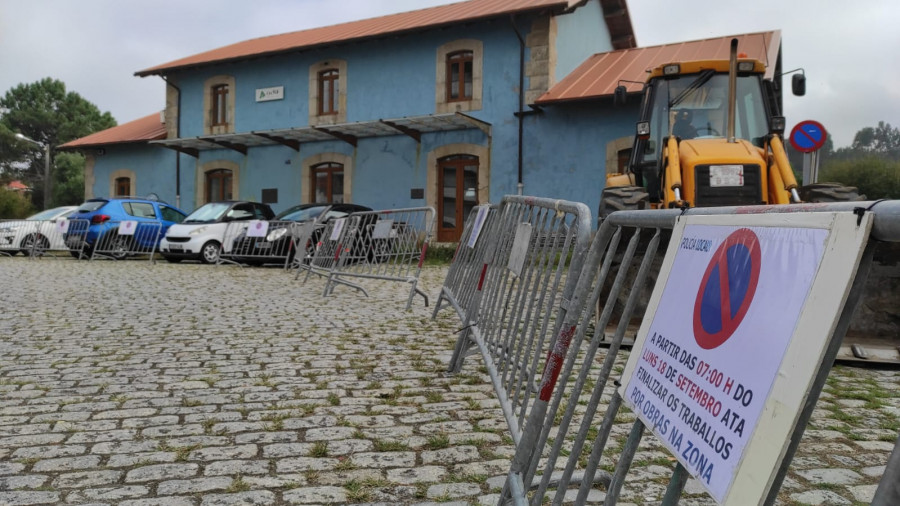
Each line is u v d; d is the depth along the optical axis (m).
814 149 10.30
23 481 2.75
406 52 19.22
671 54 18.09
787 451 1.00
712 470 1.12
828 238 1.00
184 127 23.45
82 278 11.71
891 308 5.13
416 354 5.39
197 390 4.23
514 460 2.29
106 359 5.13
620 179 7.98
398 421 3.61
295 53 21.08
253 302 8.62
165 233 16.70
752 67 7.24
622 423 3.56
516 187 17.59
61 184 57.72
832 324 0.93
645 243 5.17
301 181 21.28
